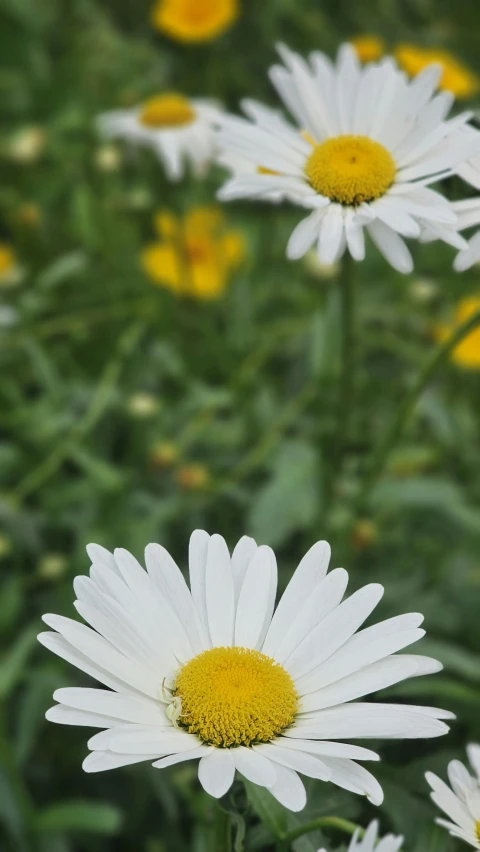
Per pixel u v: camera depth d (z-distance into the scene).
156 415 0.74
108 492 0.69
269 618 0.48
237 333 0.80
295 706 0.47
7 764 0.60
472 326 0.60
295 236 0.55
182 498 0.71
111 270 0.86
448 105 0.56
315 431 0.73
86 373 0.83
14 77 1.03
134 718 0.46
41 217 0.89
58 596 0.68
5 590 0.67
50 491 0.71
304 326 0.78
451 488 0.68
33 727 0.62
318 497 0.67
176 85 1.13
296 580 0.48
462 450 0.74
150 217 0.93
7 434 0.76
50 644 0.47
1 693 0.61
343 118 0.57
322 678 0.47
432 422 0.74
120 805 0.65
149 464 0.72
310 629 0.48
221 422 0.75
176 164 0.80
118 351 0.74
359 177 0.55
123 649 0.47
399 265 0.55
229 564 0.49
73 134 0.96
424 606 0.66
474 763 0.49
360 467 0.73
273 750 0.46
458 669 0.61
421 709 0.46
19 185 0.92
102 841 0.65
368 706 0.46
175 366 0.76
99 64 1.05
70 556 0.72
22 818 0.60
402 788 0.54
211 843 0.56
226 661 0.47
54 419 0.71
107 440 0.76
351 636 0.47
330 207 0.56
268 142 0.56
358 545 0.67
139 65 1.07
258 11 1.15
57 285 0.87
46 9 1.12
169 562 0.48
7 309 0.76
